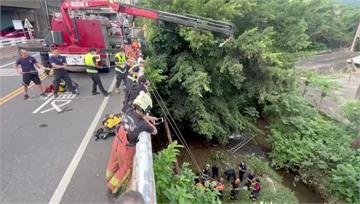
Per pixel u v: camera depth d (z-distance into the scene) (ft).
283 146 42.34
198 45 34.37
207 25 30.60
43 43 43.37
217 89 42.42
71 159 18.38
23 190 15.21
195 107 40.60
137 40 45.34
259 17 42.42
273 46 42.39
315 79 64.95
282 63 38.37
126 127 12.85
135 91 19.77
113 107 28.30
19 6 81.61
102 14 49.32
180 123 45.50
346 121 49.73
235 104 47.50
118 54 32.32
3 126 23.40
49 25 46.52
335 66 103.81
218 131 42.63
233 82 41.24
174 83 41.16
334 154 39.37
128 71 27.96
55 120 24.90
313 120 48.55
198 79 35.81
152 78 35.91
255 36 36.17
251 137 48.80
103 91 31.63
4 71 43.24
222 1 36.35
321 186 37.55
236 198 32.89
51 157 18.58
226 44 35.06
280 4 45.73
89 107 28.25
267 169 40.47
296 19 43.83
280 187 36.83
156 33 39.55
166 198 15.06
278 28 44.29
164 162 16.69
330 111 63.57
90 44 38.70
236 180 33.22
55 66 29.86
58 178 16.29
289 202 33.60
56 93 31.14
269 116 52.21
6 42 67.46
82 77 39.32
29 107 27.94
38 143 20.52
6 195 14.78
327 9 58.39
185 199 14.97
